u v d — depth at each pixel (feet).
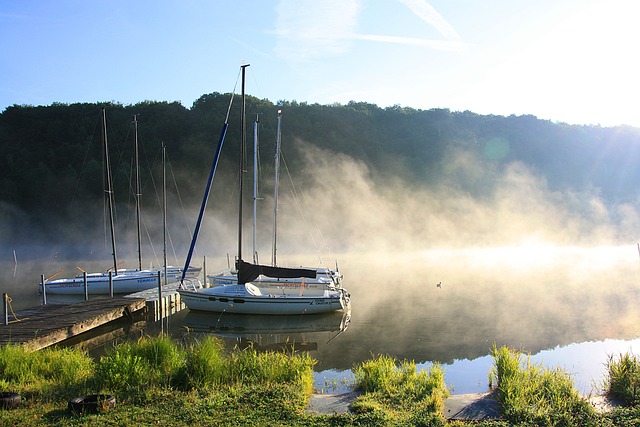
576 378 41.01
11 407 26.99
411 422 24.98
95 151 241.14
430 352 52.49
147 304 75.66
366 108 339.36
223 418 25.16
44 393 29.43
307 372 33.81
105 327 66.90
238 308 73.10
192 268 114.01
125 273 103.30
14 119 255.50
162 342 36.27
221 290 74.02
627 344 55.31
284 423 24.66
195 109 276.82
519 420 25.53
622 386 30.14
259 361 34.94
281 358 36.96
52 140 247.70
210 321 71.00
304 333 63.31
